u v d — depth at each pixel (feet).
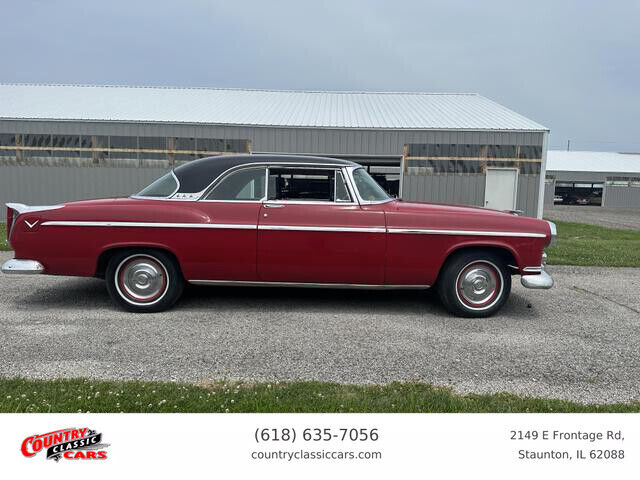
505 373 10.53
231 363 10.77
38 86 66.18
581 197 139.23
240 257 14.32
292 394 9.12
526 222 14.56
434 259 14.35
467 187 50.39
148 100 60.44
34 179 50.85
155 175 50.65
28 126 50.14
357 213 14.37
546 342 12.65
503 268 14.73
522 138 49.75
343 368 10.62
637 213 100.17
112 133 50.29
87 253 14.23
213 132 50.16
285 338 12.55
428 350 11.86
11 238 14.23
